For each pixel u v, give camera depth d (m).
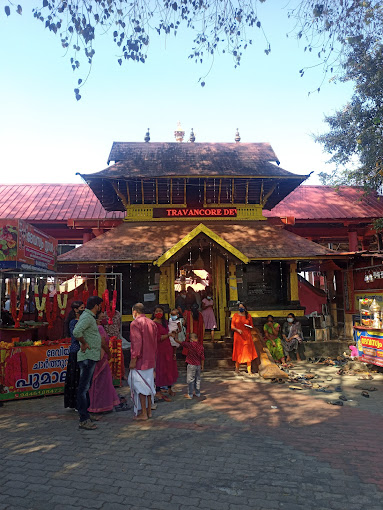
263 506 3.25
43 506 3.25
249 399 7.04
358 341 10.14
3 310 8.69
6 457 4.30
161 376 6.93
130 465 4.08
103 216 17.78
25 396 7.05
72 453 4.41
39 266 8.77
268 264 13.15
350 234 19.03
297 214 18.55
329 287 13.16
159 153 16.27
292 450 4.51
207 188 14.46
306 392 7.56
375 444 4.71
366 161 16.33
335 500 3.35
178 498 3.38
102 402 5.94
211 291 13.37
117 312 9.32
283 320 12.58
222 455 4.35
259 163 15.51
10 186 21.19
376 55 13.36
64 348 7.62
